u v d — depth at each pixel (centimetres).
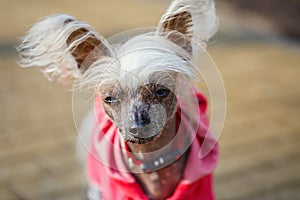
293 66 164
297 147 119
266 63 166
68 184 107
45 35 70
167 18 70
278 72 159
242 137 123
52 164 113
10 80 155
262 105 138
